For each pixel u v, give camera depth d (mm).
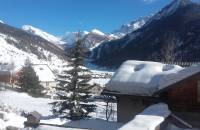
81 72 35812
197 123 16688
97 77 120500
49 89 95812
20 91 73188
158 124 13180
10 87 76250
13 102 53281
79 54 35844
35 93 74625
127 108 22625
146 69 22781
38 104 53469
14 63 107812
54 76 102562
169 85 16609
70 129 16156
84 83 35719
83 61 36156
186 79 16359
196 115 16781
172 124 15828
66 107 35000
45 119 33469
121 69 23797
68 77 35750
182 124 15992
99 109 42375
